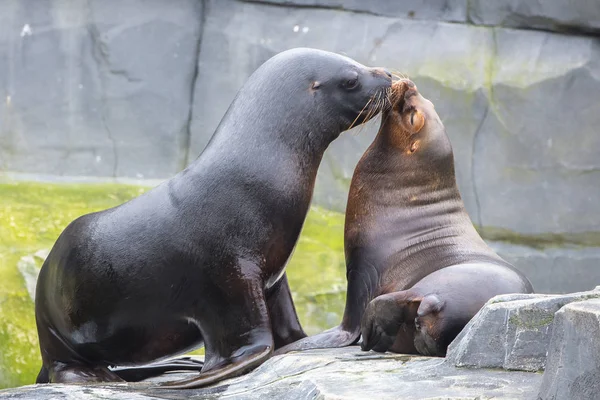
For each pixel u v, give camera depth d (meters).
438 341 15.20
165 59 34.25
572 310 11.22
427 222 17.31
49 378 16.70
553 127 34.22
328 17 34.56
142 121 34.25
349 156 34.22
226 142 16.02
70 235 16.09
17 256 29.23
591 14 34.06
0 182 32.78
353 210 17.81
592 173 34.34
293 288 30.08
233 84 34.31
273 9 34.59
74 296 15.80
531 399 11.69
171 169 34.38
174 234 15.48
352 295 17.36
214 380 14.64
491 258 16.86
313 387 12.89
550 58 34.41
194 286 15.51
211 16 34.44
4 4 33.47
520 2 34.25
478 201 34.25
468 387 12.38
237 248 15.52
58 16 33.69
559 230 34.44
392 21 34.66
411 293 15.48
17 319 27.84
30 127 33.72
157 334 15.90
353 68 16.75
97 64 34.00
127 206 15.97
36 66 33.66
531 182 34.34
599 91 34.25
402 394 12.16
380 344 15.77
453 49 34.47
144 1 34.12
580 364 11.06
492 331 13.40
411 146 17.52
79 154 33.97
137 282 15.49
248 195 15.68
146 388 14.29
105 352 16.23
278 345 17.16
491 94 34.09
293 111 16.28
